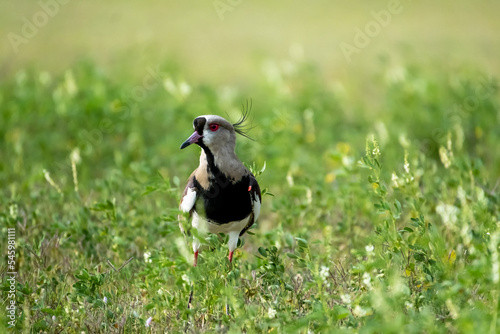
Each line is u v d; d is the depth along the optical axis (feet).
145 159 48.67
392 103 55.06
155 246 35.01
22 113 54.13
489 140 48.75
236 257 30.99
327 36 89.66
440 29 89.15
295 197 41.09
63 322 26.78
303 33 91.86
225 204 30.01
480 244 26.43
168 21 98.78
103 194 39.68
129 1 109.40
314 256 31.65
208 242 27.96
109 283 29.66
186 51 85.97
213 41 89.76
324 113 56.65
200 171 30.17
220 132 29.48
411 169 39.96
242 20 99.81
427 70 63.00
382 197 29.81
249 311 24.80
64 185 42.75
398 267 27.43
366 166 29.89
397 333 21.79
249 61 80.94
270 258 28.68
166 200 41.86
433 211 35.86
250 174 30.81
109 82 58.90
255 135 49.32
